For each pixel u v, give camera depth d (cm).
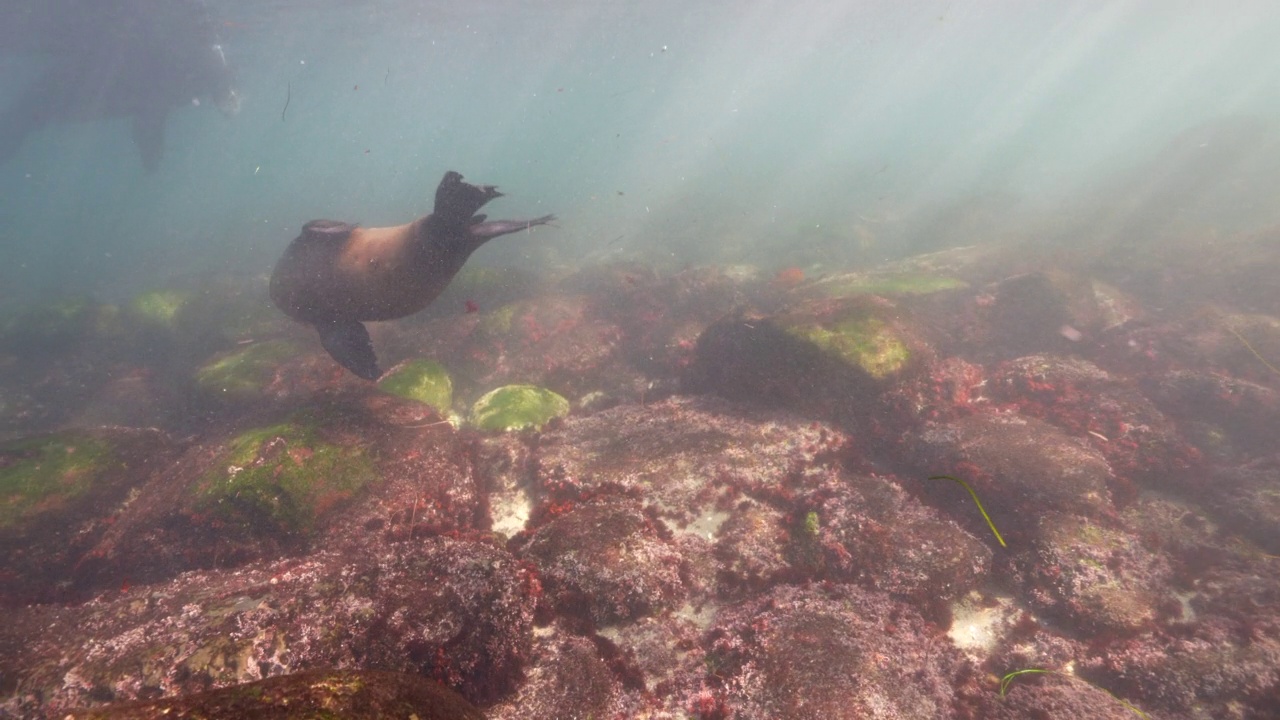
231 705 165
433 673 339
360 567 403
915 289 1038
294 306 716
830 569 474
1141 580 452
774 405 680
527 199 3850
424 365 788
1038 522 495
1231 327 832
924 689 366
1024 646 423
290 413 582
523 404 748
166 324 1293
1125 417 634
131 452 593
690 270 1420
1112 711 354
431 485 553
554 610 417
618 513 489
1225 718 354
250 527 491
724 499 541
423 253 628
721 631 418
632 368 978
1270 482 552
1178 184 2134
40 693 312
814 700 346
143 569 486
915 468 585
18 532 494
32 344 1234
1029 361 742
